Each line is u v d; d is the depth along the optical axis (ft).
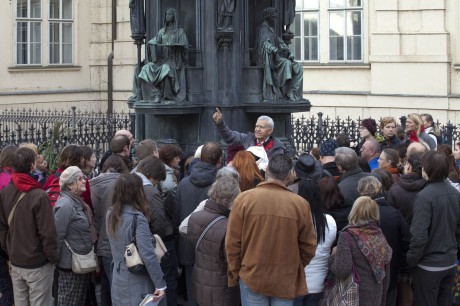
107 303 24.30
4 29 77.92
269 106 31.48
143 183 22.57
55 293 23.82
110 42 85.20
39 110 78.23
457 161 32.96
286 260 19.30
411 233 22.52
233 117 31.78
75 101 84.17
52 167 37.78
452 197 22.79
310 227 19.54
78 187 23.30
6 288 26.35
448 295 23.53
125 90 83.92
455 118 65.46
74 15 84.58
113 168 25.03
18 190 23.35
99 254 23.00
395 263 22.84
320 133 49.60
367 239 20.38
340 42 72.02
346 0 71.36
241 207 19.58
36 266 23.39
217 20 31.40
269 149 27.53
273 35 32.32
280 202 19.43
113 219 20.59
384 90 69.00
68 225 23.09
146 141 25.39
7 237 23.76
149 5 33.01
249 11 32.63
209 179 23.67
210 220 20.89
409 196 23.88
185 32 32.42
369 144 30.37
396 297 23.94
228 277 20.20
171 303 24.13
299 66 32.27
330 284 20.94
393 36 68.39
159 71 31.22
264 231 19.26
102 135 52.75
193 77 31.76
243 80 32.12
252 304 19.69
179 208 23.93
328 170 26.43
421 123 34.32
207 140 31.76
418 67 67.21
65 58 84.43
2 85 77.82
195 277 21.26
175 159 26.50
